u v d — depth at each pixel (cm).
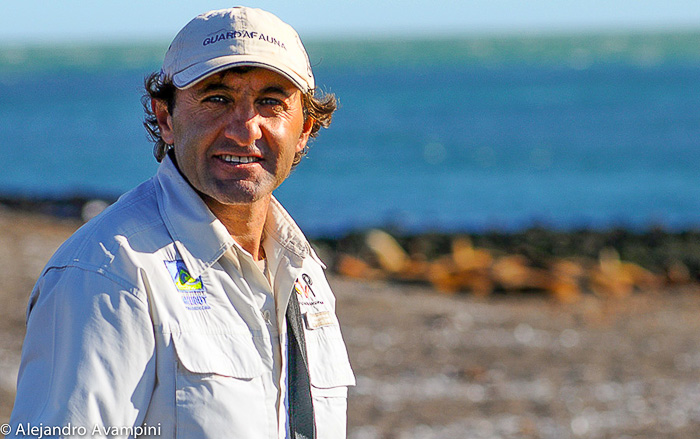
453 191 8381
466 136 12638
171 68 607
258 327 591
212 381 555
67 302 537
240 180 602
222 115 603
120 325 535
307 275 677
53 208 5422
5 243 3491
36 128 13388
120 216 578
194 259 582
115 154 10638
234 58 583
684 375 2452
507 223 6869
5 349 2061
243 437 557
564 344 2811
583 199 7975
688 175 9144
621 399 2186
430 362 2448
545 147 11350
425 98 19438
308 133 702
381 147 11450
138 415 537
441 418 1964
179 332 555
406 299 3491
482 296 3941
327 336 668
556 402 2134
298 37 633
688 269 4719
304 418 618
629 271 4497
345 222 6806
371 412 1980
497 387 2238
